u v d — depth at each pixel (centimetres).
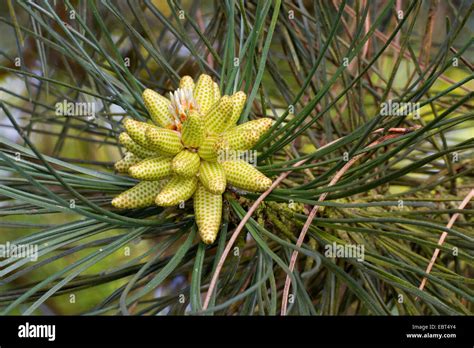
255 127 38
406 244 45
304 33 48
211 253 47
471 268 50
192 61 51
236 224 40
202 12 57
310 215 38
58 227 38
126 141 38
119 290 39
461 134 56
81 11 44
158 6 56
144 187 38
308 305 37
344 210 42
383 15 37
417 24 54
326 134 44
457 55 36
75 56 40
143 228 38
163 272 35
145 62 48
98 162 47
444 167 48
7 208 40
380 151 45
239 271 46
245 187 37
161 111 39
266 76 56
